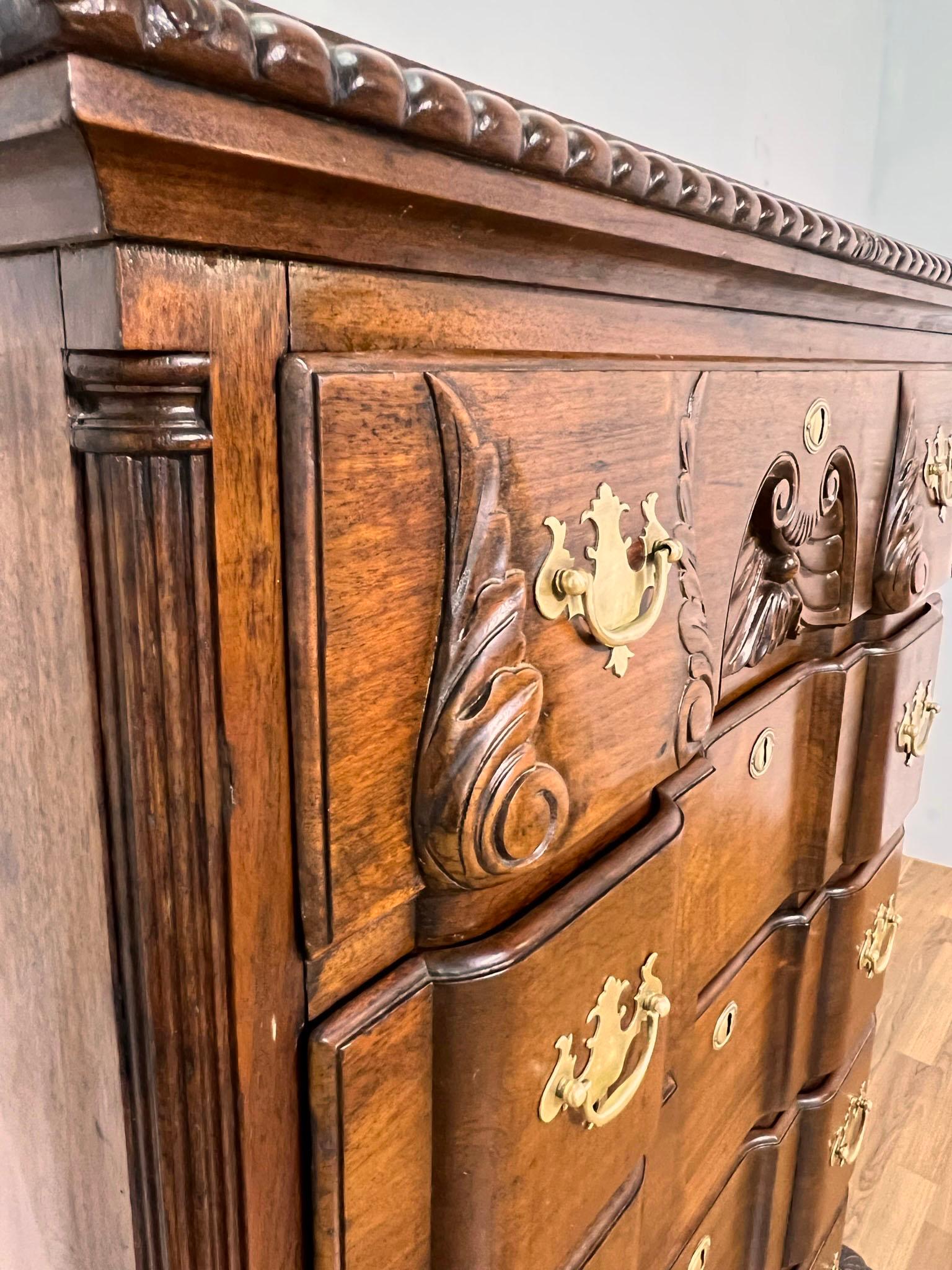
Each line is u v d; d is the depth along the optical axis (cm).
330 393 27
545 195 31
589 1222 48
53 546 28
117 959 30
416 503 31
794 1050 85
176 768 27
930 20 171
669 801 52
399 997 36
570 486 38
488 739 34
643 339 44
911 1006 172
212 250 25
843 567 73
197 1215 32
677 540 46
